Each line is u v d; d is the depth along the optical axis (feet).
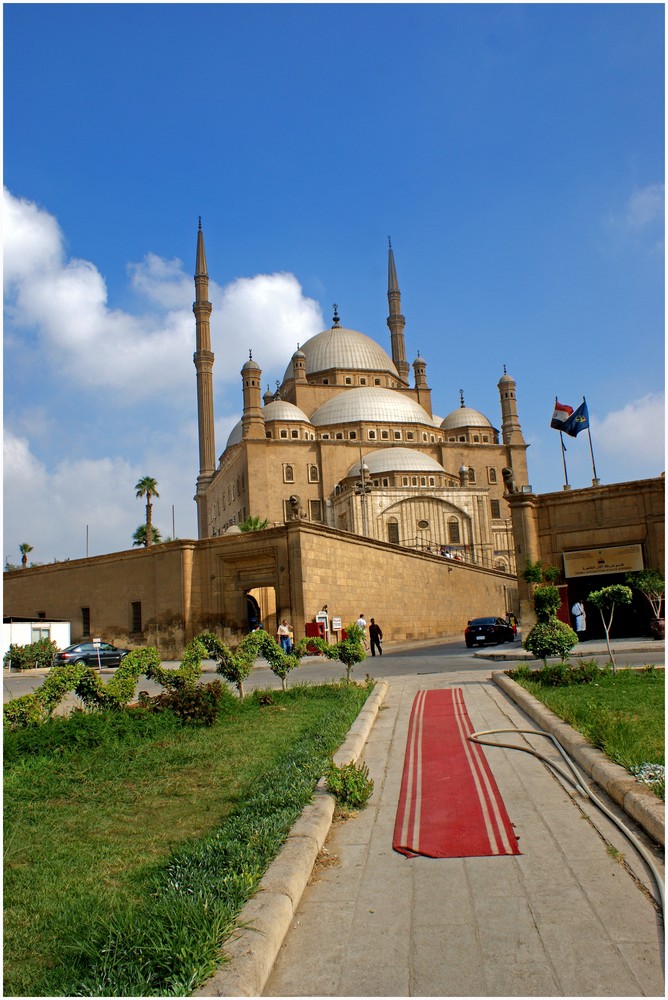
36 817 25.38
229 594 126.41
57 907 17.78
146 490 201.05
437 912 17.46
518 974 14.44
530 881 18.90
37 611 154.40
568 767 29.30
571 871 19.35
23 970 14.85
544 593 56.59
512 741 34.63
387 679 68.90
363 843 22.70
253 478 242.78
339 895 18.83
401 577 153.69
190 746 36.83
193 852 20.40
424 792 27.27
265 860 19.69
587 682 49.98
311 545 119.75
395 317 357.20
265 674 86.99
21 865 20.83
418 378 313.73
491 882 19.01
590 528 91.76
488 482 273.33
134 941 15.16
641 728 31.65
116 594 138.41
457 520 230.07
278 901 17.10
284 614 116.78
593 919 16.60
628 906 17.17
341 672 83.25
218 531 281.54
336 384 291.99
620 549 90.38
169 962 14.16
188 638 125.18
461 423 286.87
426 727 39.83
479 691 52.60
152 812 25.94
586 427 100.94
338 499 237.45
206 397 295.89
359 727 39.37
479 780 28.30
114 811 26.08
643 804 21.72
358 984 14.43
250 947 14.89
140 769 32.32
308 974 14.92
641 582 84.02
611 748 28.04
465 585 193.16
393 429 266.57
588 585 93.71
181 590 126.72
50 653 124.88
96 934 15.84
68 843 22.66
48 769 31.99
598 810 23.98
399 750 35.12
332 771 27.25
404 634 151.23
